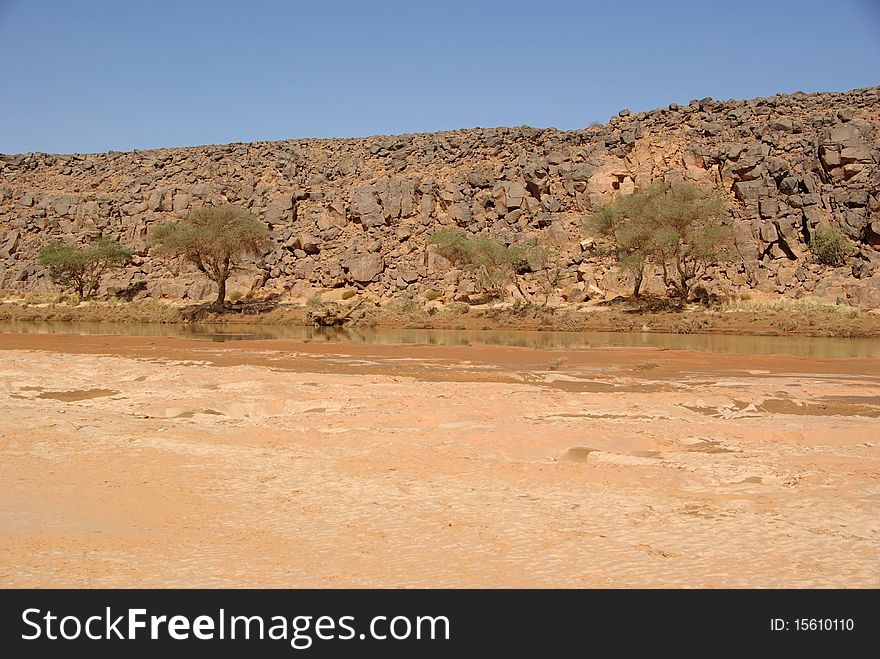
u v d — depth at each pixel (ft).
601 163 202.59
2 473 35.65
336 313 174.60
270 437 44.32
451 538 27.40
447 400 56.54
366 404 55.31
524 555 25.73
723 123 207.51
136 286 216.95
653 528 28.50
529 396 58.85
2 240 240.12
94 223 242.78
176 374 70.90
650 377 74.59
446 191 213.25
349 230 214.90
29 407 53.72
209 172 251.60
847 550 26.14
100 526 28.53
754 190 178.19
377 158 247.50
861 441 44.14
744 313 147.33
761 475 36.42
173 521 29.25
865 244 167.94
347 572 24.32
